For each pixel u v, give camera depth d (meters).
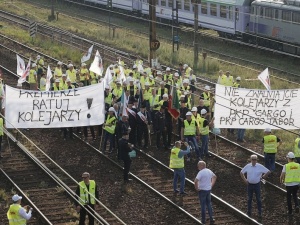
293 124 39.50
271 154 37.22
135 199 34.94
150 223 32.09
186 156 40.44
